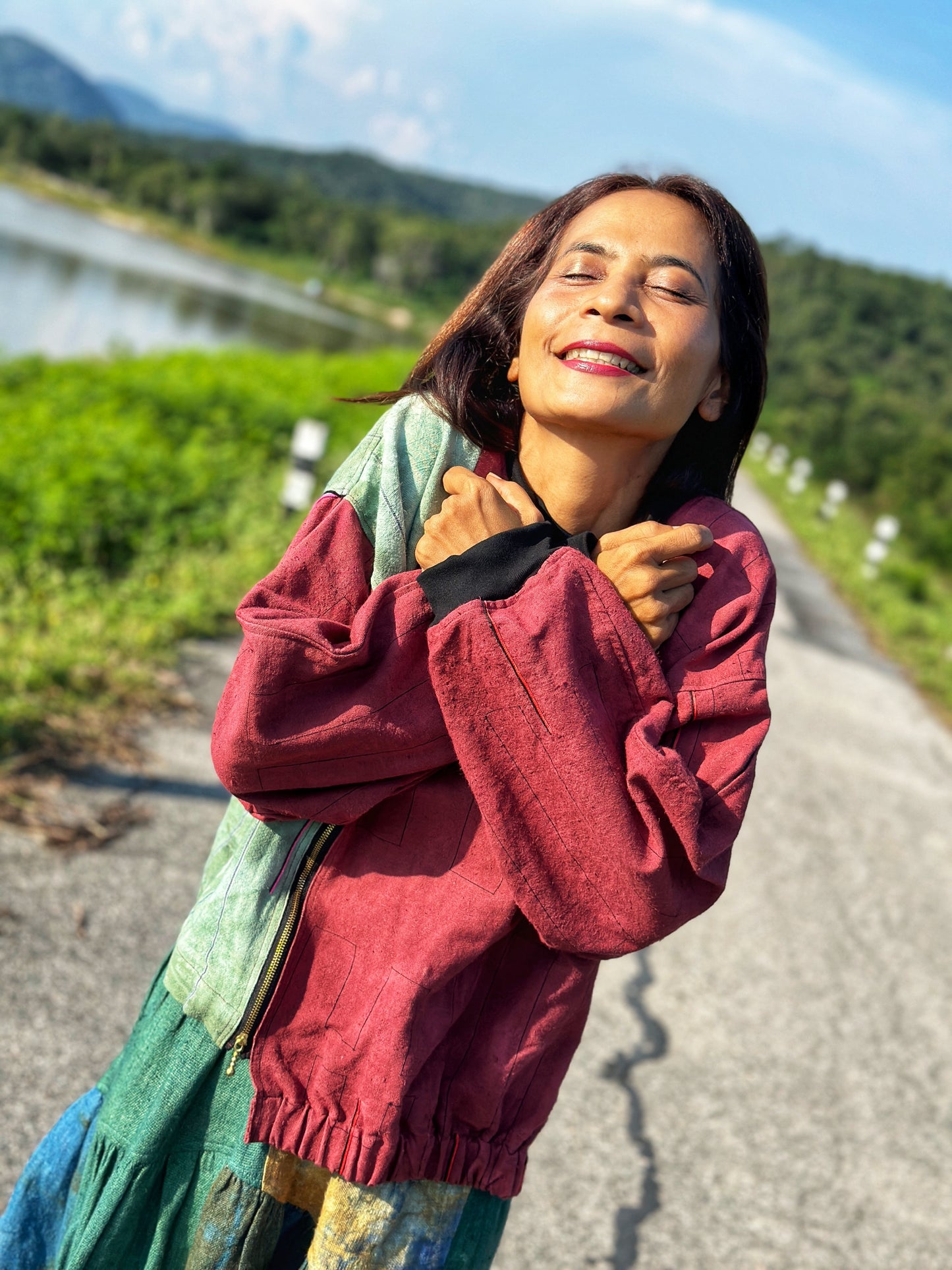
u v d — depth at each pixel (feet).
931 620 44.42
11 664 14.60
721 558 4.28
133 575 20.98
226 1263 4.23
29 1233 4.57
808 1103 11.01
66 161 475.31
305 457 26.40
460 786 4.15
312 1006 4.15
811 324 296.51
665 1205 9.04
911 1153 10.62
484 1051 4.19
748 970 13.37
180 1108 4.25
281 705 3.87
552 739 3.77
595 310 4.05
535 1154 9.25
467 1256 4.33
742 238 4.37
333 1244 4.09
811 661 31.71
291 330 149.18
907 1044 12.64
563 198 4.50
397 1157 4.05
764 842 17.38
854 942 14.83
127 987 9.62
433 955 4.00
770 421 144.66
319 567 4.19
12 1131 7.70
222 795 13.37
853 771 22.36
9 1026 8.71
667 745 4.07
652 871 3.76
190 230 448.24
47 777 12.49
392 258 465.47
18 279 108.37
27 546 20.31
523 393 4.27
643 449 4.30
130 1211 4.29
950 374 298.76
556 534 4.21
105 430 28.78
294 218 472.03
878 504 115.34
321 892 4.18
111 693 15.14
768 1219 9.21
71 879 10.83
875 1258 9.07
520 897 3.87
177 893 11.17
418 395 4.56
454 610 3.86
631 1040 11.32
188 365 50.26
